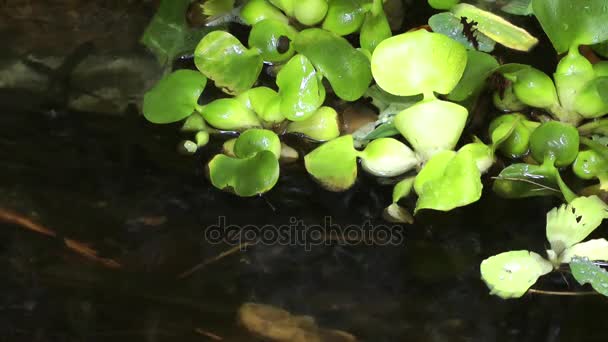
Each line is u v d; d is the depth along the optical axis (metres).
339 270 1.17
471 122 1.23
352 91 1.22
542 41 1.28
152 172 1.21
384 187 1.21
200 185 1.21
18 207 1.19
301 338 1.14
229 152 1.22
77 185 1.21
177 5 1.29
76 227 1.19
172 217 1.19
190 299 1.16
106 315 1.15
